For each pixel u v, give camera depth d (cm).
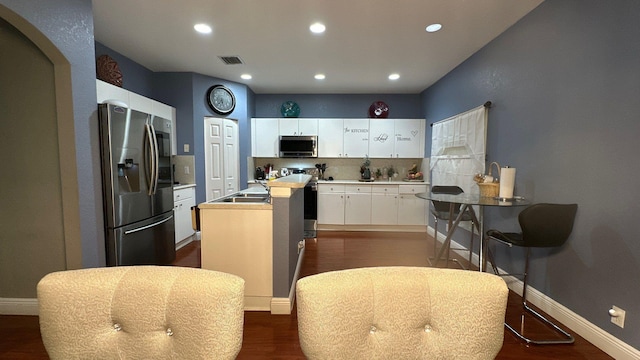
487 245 235
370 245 394
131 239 247
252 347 180
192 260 326
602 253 174
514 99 251
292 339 188
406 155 483
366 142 484
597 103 176
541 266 221
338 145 487
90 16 209
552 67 209
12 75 196
